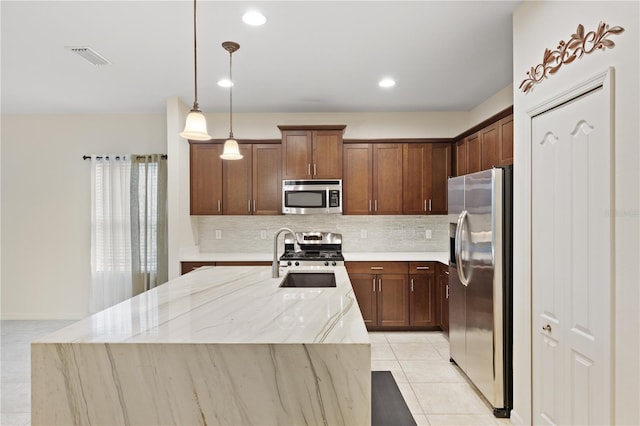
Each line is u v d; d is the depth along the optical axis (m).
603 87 1.51
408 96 3.97
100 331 1.38
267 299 1.85
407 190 4.38
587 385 1.63
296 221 4.68
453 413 2.45
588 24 1.62
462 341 2.98
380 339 3.88
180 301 1.81
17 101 4.09
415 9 2.26
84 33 2.55
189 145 4.36
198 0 2.15
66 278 4.66
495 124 3.18
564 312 1.80
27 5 2.19
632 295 1.39
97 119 4.62
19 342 3.82
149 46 2.75
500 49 2.82
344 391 1.26
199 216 4.66
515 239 2.28
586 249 1.63
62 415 1.27
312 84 3.58
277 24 2.43
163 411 1.26
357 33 2.56
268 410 1.26
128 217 4.55
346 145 4.38
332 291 2.03
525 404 2.16
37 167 4.65
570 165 1.75
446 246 4.70
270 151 4.38
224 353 1.26
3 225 4.64
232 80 3.46
